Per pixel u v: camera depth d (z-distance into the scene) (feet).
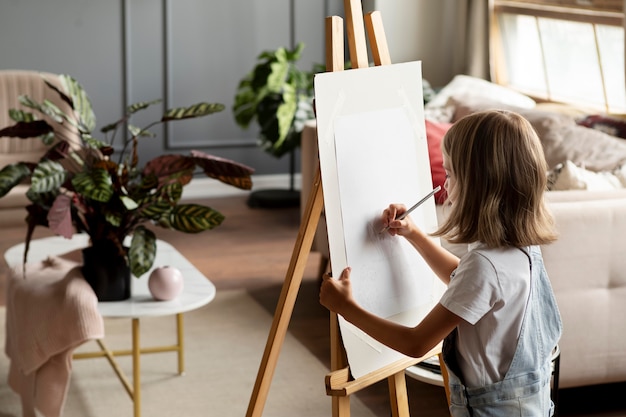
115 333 12.59
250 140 21.57
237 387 10.84
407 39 20.30
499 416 5.73
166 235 17.98
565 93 17.63
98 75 20.10
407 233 6.58
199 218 9.30
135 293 9.78
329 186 6.16
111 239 9.39
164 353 11.91
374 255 6.47
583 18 16.71
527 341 5.72
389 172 6.66
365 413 10.13
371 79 6.55
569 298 9.41
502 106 14.97
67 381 8.89
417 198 6.95
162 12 20.35
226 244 17.37
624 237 9.46
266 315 13.48
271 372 6.42
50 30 19.56
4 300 13.83
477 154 5.60
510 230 5.63
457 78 17.62
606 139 13.19
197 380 11.02
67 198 8.87
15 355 9.74
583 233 9.29
